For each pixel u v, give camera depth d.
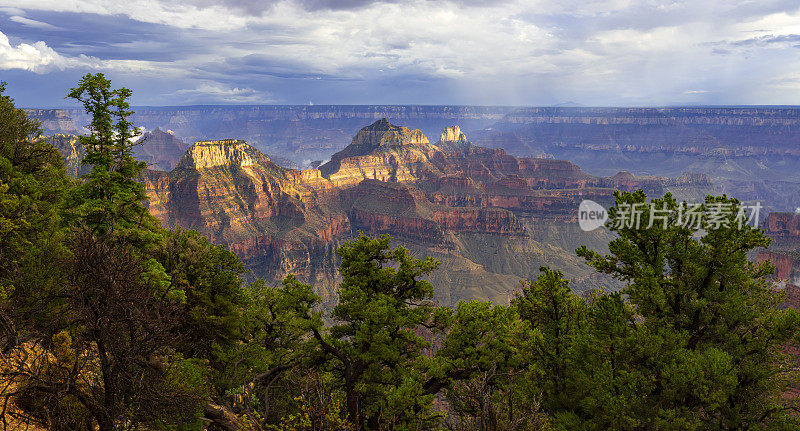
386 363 26.42
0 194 23.84
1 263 18.12
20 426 12.72
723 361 18.11
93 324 12.51
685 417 18.02
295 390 25.14
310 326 25.84
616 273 24.42
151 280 19.20
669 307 21.69
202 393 17.78
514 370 24.72
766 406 18.94
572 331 23.48
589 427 20.31
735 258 20.94
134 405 13.64
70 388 12.84
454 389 24.19
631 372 19.48
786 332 19.09
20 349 13.55
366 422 25.70
